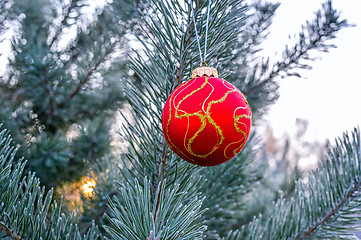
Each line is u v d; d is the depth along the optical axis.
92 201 0.45
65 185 0.57
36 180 0.30
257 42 0.63
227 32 0.36
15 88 0.61
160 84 0.34
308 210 0.40
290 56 0.61
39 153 0.49
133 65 0.34
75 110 0.64
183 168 0.35
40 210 0.30
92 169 0.53
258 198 0.68
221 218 0.53
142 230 0.25
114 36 0.66
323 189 0.40
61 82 0.61
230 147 0.26
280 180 0.77
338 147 0.41
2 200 0.28
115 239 0.26
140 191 0.26
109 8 0.64
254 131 0.54
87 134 0.59
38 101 0.61
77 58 0.67
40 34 0.64
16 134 0.51
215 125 0.25
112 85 0.67
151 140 0.34
